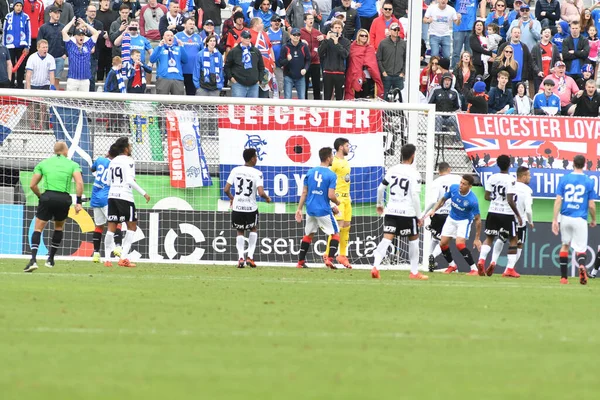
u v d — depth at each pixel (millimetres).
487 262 74312
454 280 60812
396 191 59219
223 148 74312
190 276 58156
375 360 28281
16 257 71562
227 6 106562
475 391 24047
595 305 45875
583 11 96500
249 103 70875
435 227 71625
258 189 67438
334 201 66812
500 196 65938
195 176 74188
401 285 54594
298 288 50688
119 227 67375
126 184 64375
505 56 90062
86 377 24922
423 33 97438
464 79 89000
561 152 76938
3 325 33812
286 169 74688
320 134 75000
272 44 91375
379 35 91250
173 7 90438
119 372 25688
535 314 41062
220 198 74312
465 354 29703
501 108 88938
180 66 86750
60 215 58562
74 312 37750
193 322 35531
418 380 25328
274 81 90125
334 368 26844
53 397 22344
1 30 95438
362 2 97562
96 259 68188
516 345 31750
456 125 78062
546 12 100375
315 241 74312
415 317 38688
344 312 39844
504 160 65500
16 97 72688
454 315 39812
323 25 97562
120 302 41625
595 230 75625
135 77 86000
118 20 90625
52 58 86875
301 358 28375
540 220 75750
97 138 74875
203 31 93750
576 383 25406
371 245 74875
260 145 74625
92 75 91250
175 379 24859
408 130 74812
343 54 88125
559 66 90500
